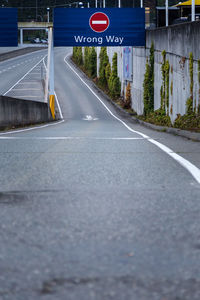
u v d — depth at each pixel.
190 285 3.49
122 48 71.00
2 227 5.13
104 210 5.93
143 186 7.55
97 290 3.38
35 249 4.36
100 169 9.23
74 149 12.66
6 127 28.80
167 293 3.33
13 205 6.23
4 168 9.34
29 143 14.42
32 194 6.93
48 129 29.00
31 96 75.12
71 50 179.12
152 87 47.69
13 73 109.50
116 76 76.94
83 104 75.19
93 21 49.84
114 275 3.69
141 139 16.67
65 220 5.43
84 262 4.00
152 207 6.09
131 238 4.72
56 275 3.68
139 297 3.26
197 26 27.66
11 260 4.05
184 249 4.37
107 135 20.19
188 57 30.23
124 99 71.62
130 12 50.03
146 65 49.28
